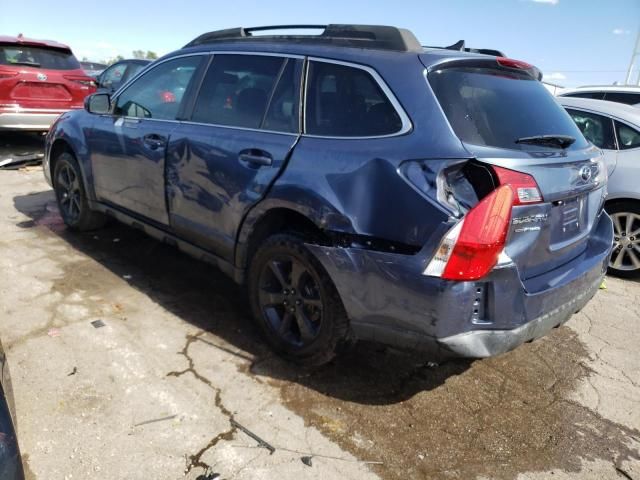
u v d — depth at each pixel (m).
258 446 2.46
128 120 4.16
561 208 2.65
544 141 2.64
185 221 3.64
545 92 3.10
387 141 2.55
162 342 3.26
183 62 3.87
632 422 2.87
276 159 2.95
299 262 2.89
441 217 2.28
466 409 2.87
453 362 3.31
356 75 2.81
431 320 2.35
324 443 2.52
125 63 11.13
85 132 4.59
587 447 2.64
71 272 4.19
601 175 3.01
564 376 3.27
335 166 2.67
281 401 2.80
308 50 3.08
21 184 6.89
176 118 3.74
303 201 2.76
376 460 2.44
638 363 3.48
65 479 2.19
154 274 4.29
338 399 2.85
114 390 2.76
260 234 3.22
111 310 3.61
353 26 3.00
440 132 2.42
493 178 2.28
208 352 3.19
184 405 2.69
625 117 5.07
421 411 2.81
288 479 2.28
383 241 2.47
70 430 2.46
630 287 4.87
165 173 3.71
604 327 3.98
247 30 3.59
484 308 2.36
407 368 3.20
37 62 8.41
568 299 2.74
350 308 2.65
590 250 3.08
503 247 2.28
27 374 2.83
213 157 3.30
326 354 2.92
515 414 2.86
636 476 2.47
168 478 2.23
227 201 3.23
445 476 2.39
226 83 3.47
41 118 8.38
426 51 2.75
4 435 1.60
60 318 3.45
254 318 3.31
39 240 4.86
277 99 3.13
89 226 5.00
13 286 3.85
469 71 2.75
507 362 3.38
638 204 4.92
